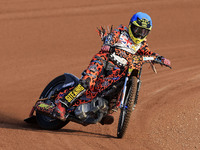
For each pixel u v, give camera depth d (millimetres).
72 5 63750
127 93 15219
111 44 14875
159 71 30656
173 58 37250
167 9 66750
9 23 51250
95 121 15516
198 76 28750
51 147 13812
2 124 17703
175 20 60219
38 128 17250
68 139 14930
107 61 15039
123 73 15016
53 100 16594
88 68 15078
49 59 35531
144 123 17781
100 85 15125
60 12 58875
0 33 46125
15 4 61281
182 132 16547
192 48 42812
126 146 14445
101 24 54688
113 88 15094
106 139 15297
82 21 54969
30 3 62688
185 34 51688
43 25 51156
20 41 42812
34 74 30047
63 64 33688
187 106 20375
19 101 22953
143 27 14734
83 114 15430
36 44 41750
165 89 24625
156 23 57969
